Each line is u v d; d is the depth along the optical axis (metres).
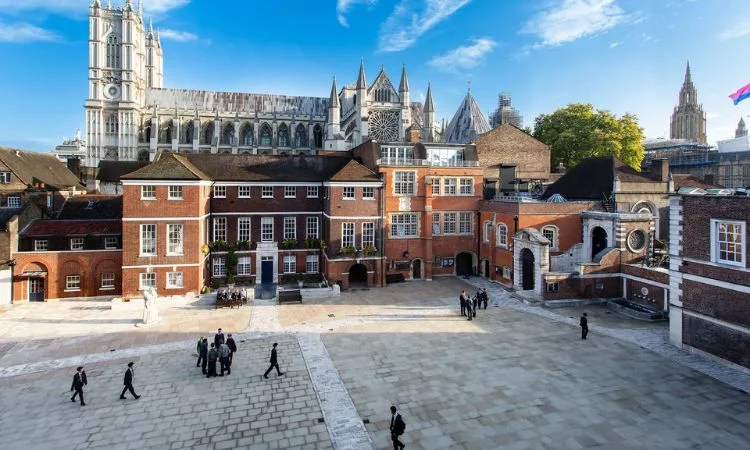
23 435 18.14
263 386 22.47
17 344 29.05
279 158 49.75
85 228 42.66
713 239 25.11
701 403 20.22
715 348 25.05
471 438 17.52
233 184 45.81
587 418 18.98
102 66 115.38
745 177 88.25
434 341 28.80
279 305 38.50
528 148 67.12
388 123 104.62
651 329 31.02
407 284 46.81
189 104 118.88
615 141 68.25
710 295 25.27
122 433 18.27
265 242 46.25
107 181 68.06
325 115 123.12
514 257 42.72
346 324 32.78
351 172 45.72
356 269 48.31
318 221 48.50
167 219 39.97
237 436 18.00
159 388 22.38
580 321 31.53
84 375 21.00
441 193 49.94
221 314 35.78
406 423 18.69
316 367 24.75
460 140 94.62
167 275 40.09
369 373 23.84
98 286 41.56
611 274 38.28
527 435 17.70
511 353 26.53
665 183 47.25
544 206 43.66
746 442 17.12
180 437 17.97
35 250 41.28
